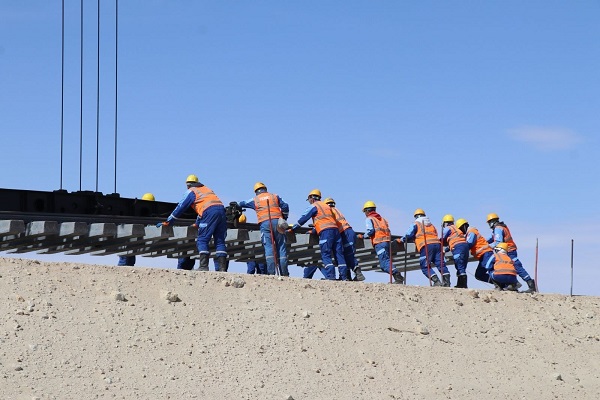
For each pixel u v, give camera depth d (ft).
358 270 66.03
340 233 65.98
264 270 81.97
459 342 52.49
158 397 39.17
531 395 47.78
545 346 55.01
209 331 46.26
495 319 57.21
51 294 46.01
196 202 58.39
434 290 59.62
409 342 50.67
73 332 42.91
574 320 59.98
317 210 64.23
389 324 52.24
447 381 47.26
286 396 41.45
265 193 62.75
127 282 49.39
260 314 49.37
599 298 65.82
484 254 70.13
